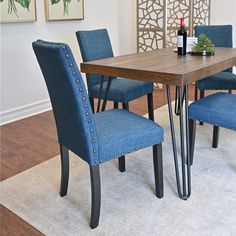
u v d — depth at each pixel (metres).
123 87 2.72
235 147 2.67
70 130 1.71
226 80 2.96
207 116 2.14
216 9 4.83
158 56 2.49
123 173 2.31
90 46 2.89
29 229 1.74
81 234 1.69
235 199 1.94
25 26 3.47
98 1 4.39
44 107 3.86
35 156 2.62
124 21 4.92
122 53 5.02
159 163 1.91
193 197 1.97
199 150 2.62
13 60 3.43
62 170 1.97
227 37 3.30
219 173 2.25
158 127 1.85
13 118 3.53
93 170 1.65
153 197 1.99
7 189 2.13
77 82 1.50
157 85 4.62
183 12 4.80
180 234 1.66
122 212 1.85
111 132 1.74
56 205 1.95
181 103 1.84
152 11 4.47
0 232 1.72
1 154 2.67
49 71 1.62
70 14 3.94
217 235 1.64
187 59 2.27
